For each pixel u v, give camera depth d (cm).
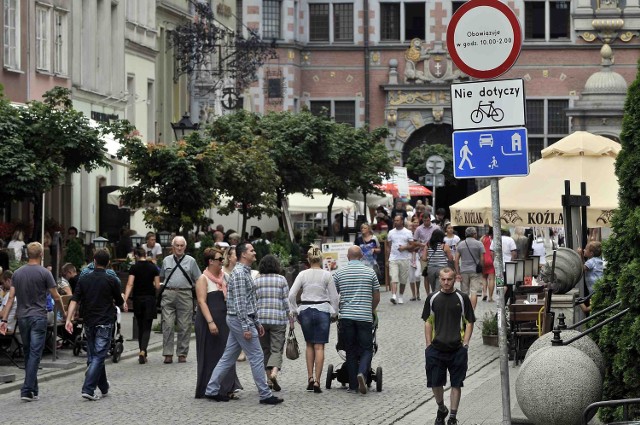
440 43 15412
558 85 15462
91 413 3734
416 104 15438
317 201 11150
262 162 7912
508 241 7569
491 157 2816
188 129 7800
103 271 4066
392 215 11462
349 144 10106
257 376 3928
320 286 4209
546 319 4516
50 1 8544
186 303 5006
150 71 10956
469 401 3956
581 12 15362
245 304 3909
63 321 5047
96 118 9469
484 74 2830
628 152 3091
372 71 15600
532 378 3042
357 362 4216
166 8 11506
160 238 6975
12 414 3725
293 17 15338
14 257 5684
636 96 3064
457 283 8519
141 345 4991
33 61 8281
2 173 5631
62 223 8794
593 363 3058
